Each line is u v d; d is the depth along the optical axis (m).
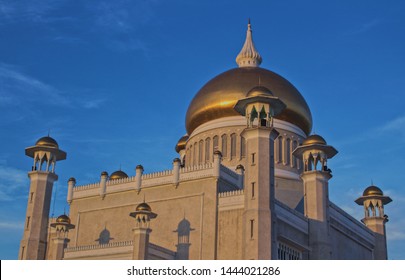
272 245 52.19
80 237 67.88
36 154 69.12
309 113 77.69
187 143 78.12
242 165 67.94
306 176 65.75
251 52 84.75
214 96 74.94
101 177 69.25
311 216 63.78
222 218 58.75
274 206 55.00
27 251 64.00
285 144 73.56
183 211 61.81
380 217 80.69
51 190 68.06
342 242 69.75
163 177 64.81
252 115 58.16
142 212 56.16
